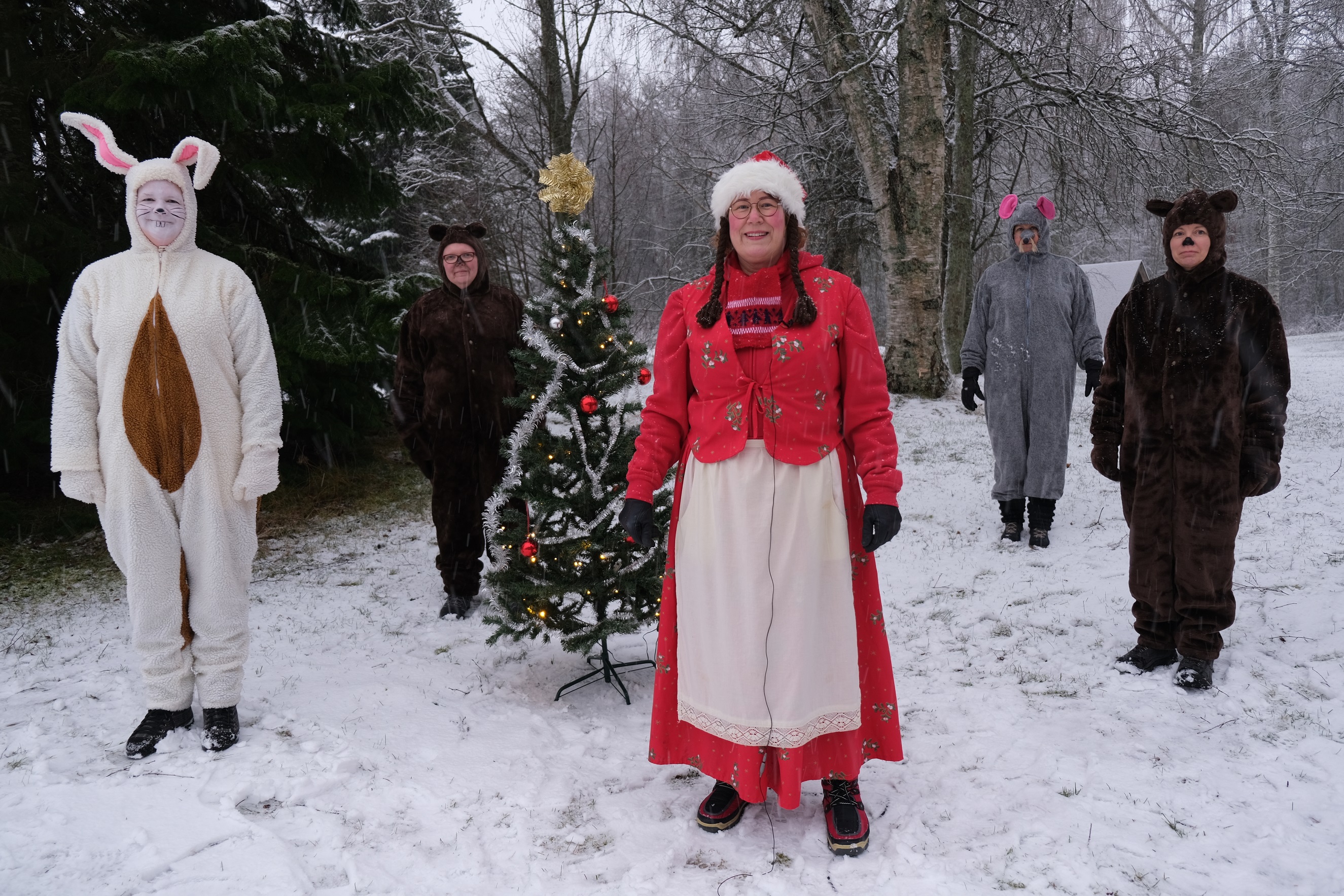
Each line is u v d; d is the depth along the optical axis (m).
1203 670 3.36
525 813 2.69
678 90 17.77
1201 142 14.75
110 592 5.16
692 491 2.49
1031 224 5.42
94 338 2.94
